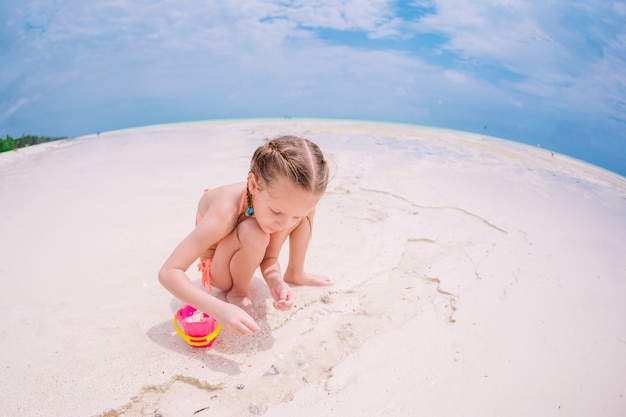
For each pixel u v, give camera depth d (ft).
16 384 4.79
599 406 4.86
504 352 5.59
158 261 7.41
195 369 5.14
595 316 6.39
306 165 4.86
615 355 5.62
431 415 4.66
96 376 4.94
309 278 6.86
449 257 7.90
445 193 10.92
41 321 5.83
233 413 4.67
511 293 6.86
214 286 6.43
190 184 11.09
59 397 4.66
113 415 4.60
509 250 8.23
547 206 10.57
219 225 5.46
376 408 4.73
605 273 7.61
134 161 13.26
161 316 6.04
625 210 10.72
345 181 11.43
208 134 17.04
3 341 5.44
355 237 8.46
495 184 11.89
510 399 4.89
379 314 6.34
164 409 4.71
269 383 5.06
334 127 18.66
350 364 5.36
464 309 6.42
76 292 6.51
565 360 5.50
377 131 18.04
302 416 4.62
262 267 6.43
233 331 5.11
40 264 7.27
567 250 8.37
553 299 6.75
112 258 7.48
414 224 9.09
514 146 16.98
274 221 5.23
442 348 5.65
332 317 6.25
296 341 5.76
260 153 5.15
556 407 4.83
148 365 5.13
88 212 9.43
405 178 11.91
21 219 9.07
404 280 7.22
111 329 5.72
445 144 16.20
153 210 9.51
